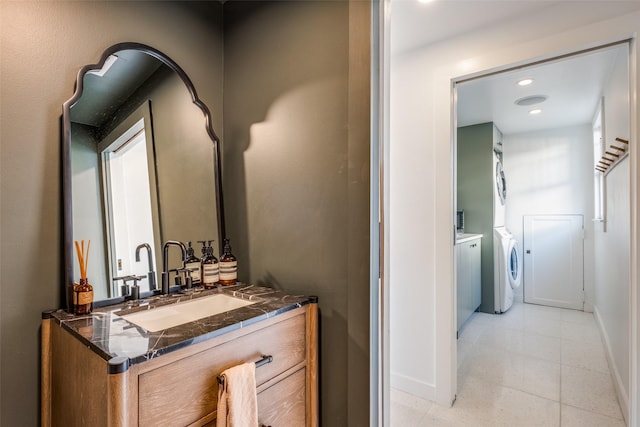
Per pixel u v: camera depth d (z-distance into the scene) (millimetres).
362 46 1301
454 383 2047
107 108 1332
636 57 1475
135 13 1440
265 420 1130
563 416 1885
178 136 1574
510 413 1919
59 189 1206
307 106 1481
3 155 1089
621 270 1982
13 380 1093
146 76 1475
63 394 1042
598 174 3484
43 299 1163
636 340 1494
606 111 2691
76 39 1258
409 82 2158
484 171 3908
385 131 1321
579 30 1589
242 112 1726
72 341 991
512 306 4098
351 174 1326
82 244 1236
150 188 1457
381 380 1298
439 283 2027
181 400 898
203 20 1727
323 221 1429
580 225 3918
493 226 3842
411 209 2143
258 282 1657
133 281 1361
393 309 2217
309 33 1482
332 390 1396
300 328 1295
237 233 1746
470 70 1912
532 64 1785
